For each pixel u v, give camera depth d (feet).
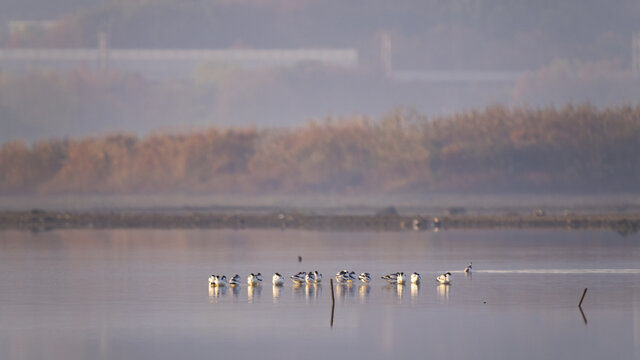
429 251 302.45
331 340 147.54
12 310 173.17
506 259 269.64
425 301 181.37
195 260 271.28
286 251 305.53
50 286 206.49
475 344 145.18
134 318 164.35
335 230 442.91
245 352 140.15
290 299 184.44
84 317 165.68
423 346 143.95
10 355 139.03
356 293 192.75
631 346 143.74
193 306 176.45
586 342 146.20
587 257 275.18
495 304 177.88
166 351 140.97
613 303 179.01
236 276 205.16
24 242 349.41
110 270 240.73
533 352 140.67
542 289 198.08
